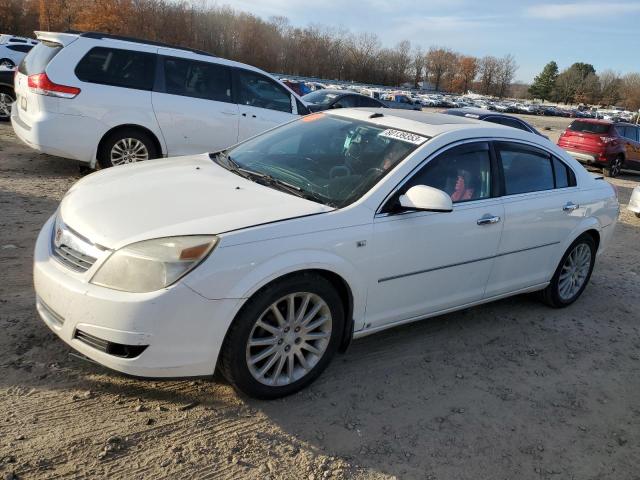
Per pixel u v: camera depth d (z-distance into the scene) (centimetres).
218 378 336
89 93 712
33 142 707
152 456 268
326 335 329
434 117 440
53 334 354
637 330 490
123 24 7431
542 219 442
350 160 377
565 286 502
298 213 315
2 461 251
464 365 390
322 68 10150
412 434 310
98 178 370
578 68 14838
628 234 867
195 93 792
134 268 273
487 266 411
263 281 289
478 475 286
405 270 356
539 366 403
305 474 270
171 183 349
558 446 318
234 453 277
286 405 320
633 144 1755
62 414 287
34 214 582
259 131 849
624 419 353
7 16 7350
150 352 274
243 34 8744
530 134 457
